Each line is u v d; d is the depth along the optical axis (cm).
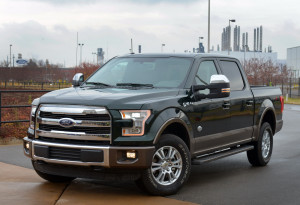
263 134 848
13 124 1297
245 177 750
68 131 581
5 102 2364
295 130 1505
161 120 588
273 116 889
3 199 578
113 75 718
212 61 746
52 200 578
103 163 560
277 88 930
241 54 8412
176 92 641
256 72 5425
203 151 679
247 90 809
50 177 664
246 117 790
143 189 598
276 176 760
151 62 714
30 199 580
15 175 723
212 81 664
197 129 659
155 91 624
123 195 609
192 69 684
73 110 577
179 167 625
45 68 8281
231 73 787
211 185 686
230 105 739
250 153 845
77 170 589
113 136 562
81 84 725
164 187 605
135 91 623
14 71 7894
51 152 592
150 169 584
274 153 1019
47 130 600
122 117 566
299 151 1048
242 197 613
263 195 625
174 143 613
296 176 760
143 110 573
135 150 564
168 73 683
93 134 568
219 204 575
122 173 575
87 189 641
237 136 762
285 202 589
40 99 617
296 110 2566
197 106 659
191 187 670
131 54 761
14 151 959
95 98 579
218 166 855
